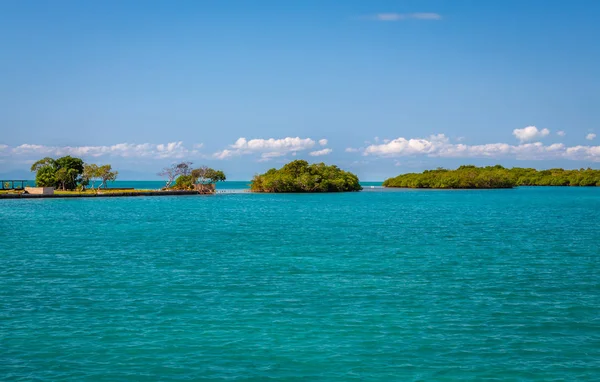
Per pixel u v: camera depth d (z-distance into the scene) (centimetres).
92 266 3716
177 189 19475
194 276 3341
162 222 7600
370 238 5512
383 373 1778
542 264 3797
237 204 12838
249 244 5000
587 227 6725
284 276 3341
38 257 4144
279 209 10919
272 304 2623
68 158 16838
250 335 2145
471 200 15275
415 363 1859
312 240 5322
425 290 2928
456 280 3209
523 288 2980
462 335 2145
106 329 2220
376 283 3119
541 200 15212
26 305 2600
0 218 8200
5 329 2214
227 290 2934
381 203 13525
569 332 2181
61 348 1995
